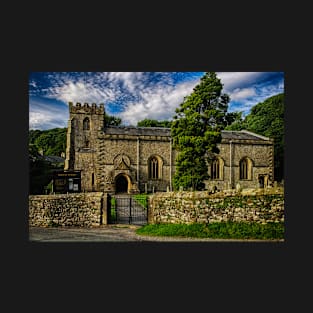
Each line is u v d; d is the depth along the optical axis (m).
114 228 22.97
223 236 18.22
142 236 19.94
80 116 49.69
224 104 32.66
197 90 32.09
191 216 19.55
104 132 48.59
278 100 58.31
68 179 29.09
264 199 18.22
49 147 74.19
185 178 30.69
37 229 22.98
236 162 52.75
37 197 24.53
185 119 31.39
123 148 48.59
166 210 21.56
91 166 48.72
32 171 38.25
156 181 49.72
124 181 49.56
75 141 49.09
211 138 30.86
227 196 18.91
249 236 17.83
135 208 31.20
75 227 23.72
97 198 24.30
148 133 51.19
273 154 54.75
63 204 24.28
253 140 53.72
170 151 50.38
